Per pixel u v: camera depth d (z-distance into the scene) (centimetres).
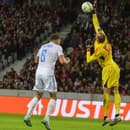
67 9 5341
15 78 4344
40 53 2189
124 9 4994
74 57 4372
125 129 2592
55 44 2180
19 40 4897
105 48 2209
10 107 3731
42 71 2159
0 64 4831
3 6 5447
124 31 4638
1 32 5009
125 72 4072
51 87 2156
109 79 2227
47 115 2144
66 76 4159
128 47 4422
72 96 3791
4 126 2547
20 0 5531
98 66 4162
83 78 4128
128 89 3912
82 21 4862
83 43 4566
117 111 2214
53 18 5206
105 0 5150
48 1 5656
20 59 4897
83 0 5456
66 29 5241
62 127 2611
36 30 5016
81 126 2753
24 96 3759
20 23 5097
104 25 4725
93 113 3516
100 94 3712
